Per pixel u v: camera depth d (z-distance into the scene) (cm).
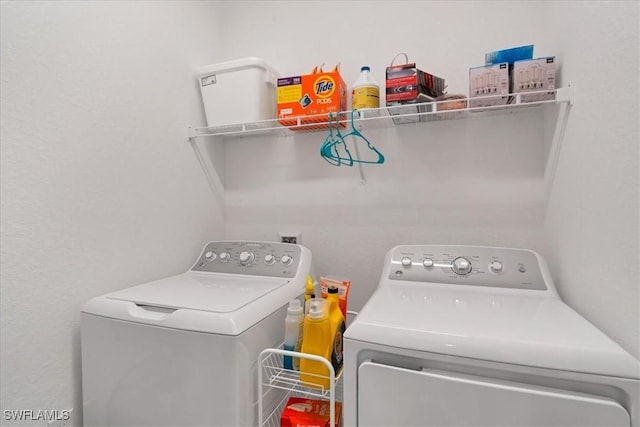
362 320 87
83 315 110
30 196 101
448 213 159
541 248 145
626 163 79
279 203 189
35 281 102
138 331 102
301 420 103
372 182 171
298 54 185
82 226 117
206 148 184
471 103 133
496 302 105
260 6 193
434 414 76
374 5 171
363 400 82
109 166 127
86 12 119
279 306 117
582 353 69
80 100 116
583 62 103
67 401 111
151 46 148
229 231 199
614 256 84
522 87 124
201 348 94
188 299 111
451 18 158
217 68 165
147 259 144
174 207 160
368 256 172
